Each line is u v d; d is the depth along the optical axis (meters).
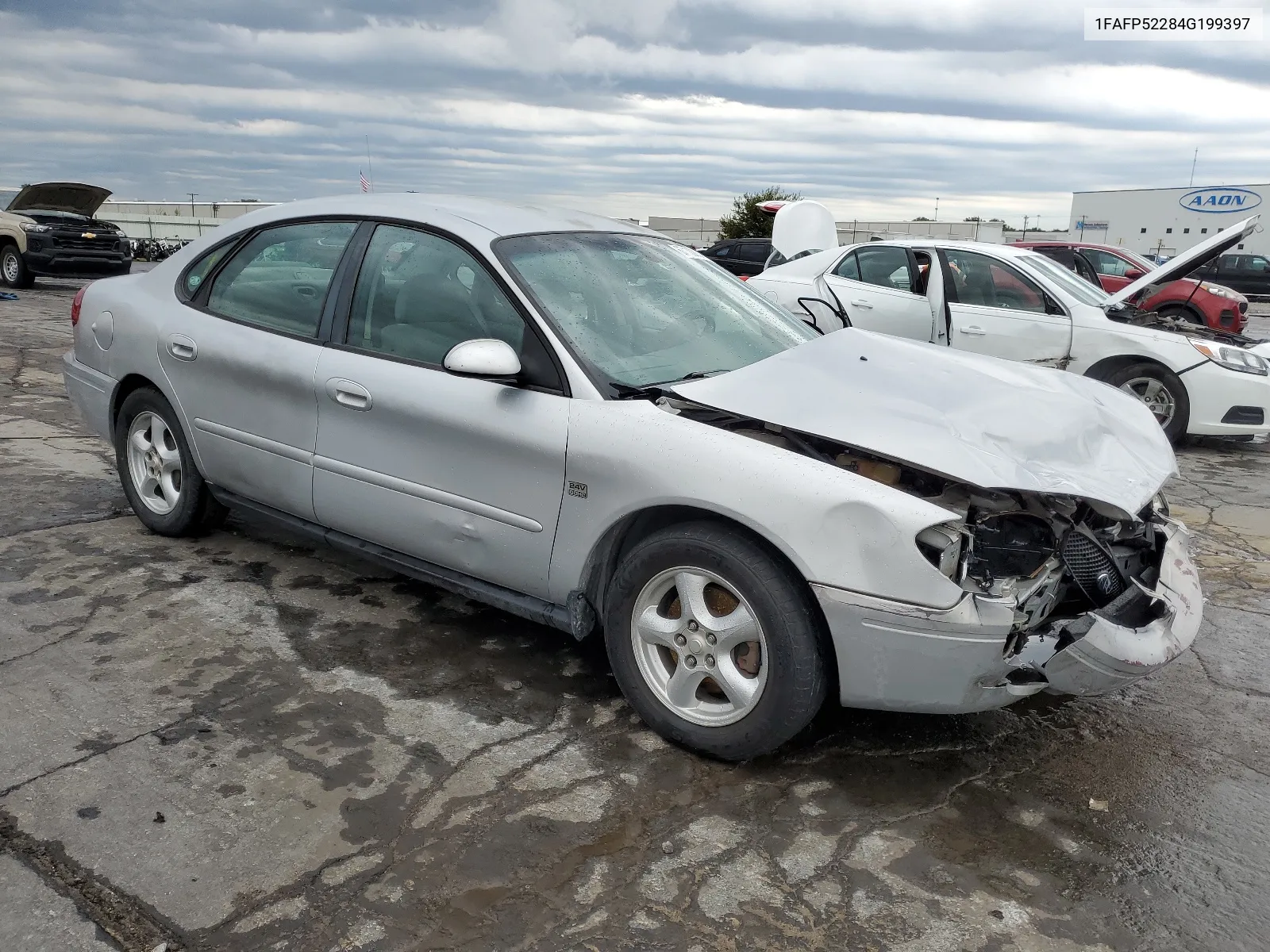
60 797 2.61
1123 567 3.07
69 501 5.06
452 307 3.38
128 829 2.49
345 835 2.51
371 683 3.33
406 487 3.41
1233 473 7.22
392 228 3.63
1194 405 7.61
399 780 2.77
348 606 3.94
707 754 2.92
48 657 3.39
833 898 2.37
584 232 3.73
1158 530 3.23
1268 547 5.29
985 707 2.70
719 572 2.78
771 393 2.96
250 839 2.48
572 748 2.98
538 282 3.29
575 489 3.00
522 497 3.13
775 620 2.69
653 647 3.04
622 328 3.32
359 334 3.59
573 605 3.12
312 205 3.97
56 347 10.14
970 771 2.96
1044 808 2.79
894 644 2.59
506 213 3.70
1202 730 3.28
